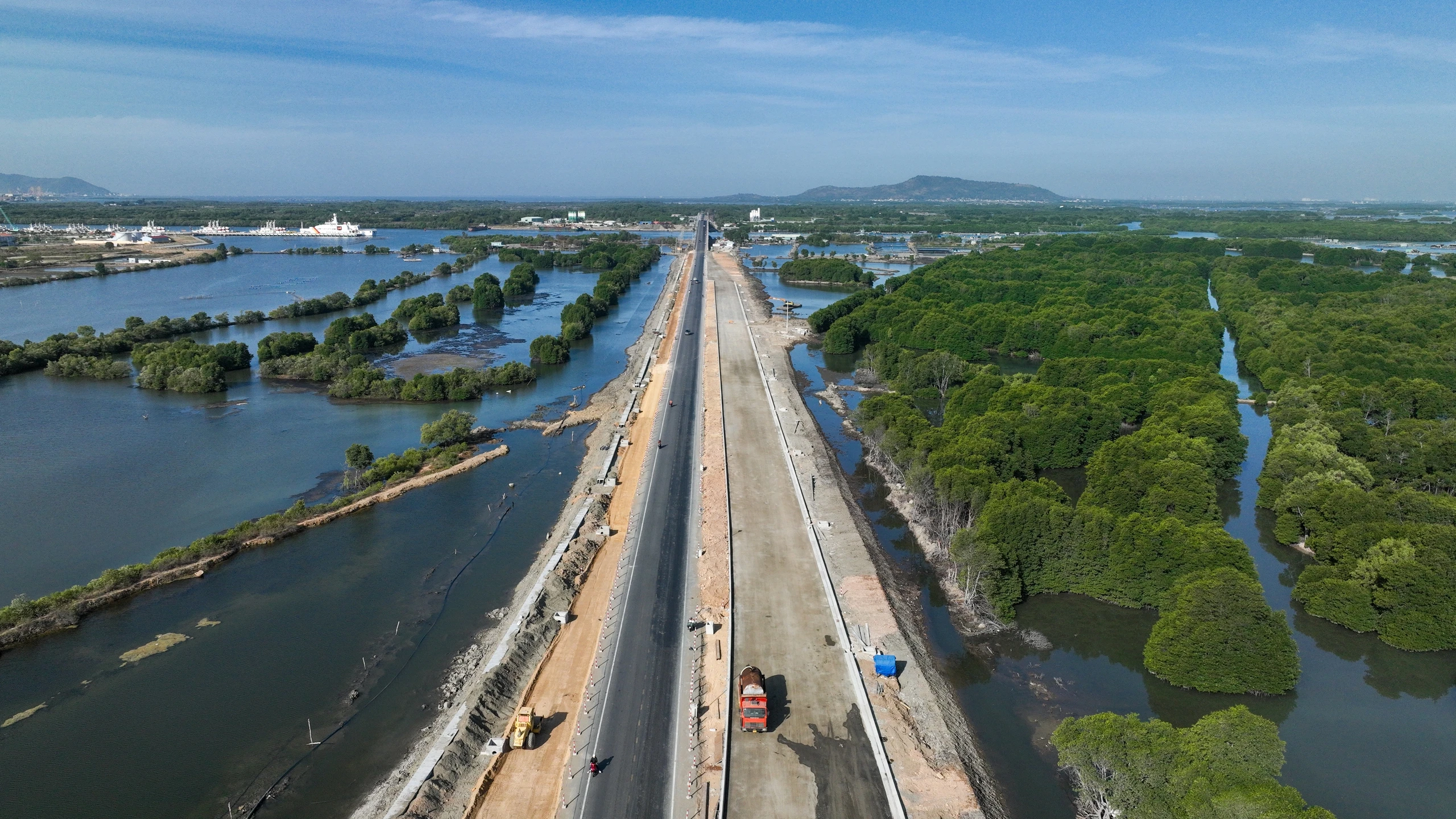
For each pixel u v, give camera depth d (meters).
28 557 113.69
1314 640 103.06
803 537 117.12
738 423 172.88
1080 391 167.00
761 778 68.94
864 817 65.00
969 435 144.75
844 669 85.19
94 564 112.50
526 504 133.88
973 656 95.44
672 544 113.38
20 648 90.88
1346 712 88.06
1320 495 122.31
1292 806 58.12
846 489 141.38
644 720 75.69
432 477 142.75
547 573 103.00
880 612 97.38
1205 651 89.12
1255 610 88.94
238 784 70.69
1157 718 85.25
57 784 70.44
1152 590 104.69
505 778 68.69
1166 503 114.56
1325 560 114.94
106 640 92.69
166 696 82.69
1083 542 108.75
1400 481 138.00
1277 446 147.25
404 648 91.75
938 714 80.62
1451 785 77.31
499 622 97.00
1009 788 73.50
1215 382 175.38
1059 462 155.88
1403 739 83.81
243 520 126.88
